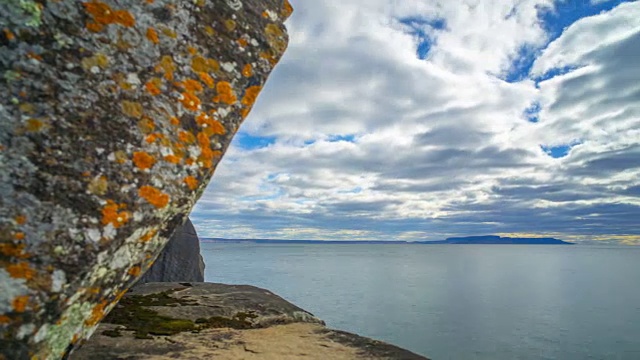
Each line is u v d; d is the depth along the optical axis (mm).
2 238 2109
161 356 4461
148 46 2818
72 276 2279
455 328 36719
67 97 2449
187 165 2904
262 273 83375
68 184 2350
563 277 90625
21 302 2104
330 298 50312
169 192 2793
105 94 2592
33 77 2363
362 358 4762
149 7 2859
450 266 127750
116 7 2713
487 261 167375
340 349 5074
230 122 3184
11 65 2316
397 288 63594
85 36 2570
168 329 5488
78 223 2336
